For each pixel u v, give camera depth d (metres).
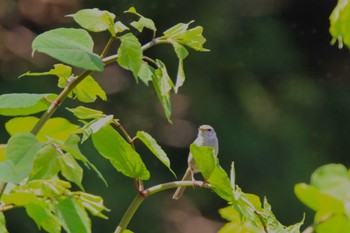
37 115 7.72
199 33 3.19
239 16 17.94
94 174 14.35
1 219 2.94
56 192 2.93
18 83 16.12
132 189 14.75
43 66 16.48
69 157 2.88
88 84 3.41
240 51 17.77
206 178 3.21
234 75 17.70
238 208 3.12
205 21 17.66
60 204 2.90
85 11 3.05
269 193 16.67
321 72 18.89
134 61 2.99
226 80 17.69
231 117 17.44
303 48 19.06
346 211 2.14
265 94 17.84
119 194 14.58
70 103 14.93
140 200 3.30
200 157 3.18
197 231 16.28
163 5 17.36
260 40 18.06
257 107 17.67
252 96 17.70
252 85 17.77
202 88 17.50
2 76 16.22
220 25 17.69
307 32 19.16
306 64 18.89
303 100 18.00
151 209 16.08
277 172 16.97
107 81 17.09
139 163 3.30
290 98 17.89
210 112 17.33
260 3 18.36
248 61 17.83
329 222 2.28
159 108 17.22
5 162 2.81
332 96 18.38
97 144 3.30
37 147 2.82
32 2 17.16
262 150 17.12
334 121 18.02
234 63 17.70
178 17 17.44
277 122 17.56
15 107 2.95
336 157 17.75
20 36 16.89
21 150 2.81
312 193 2.16
